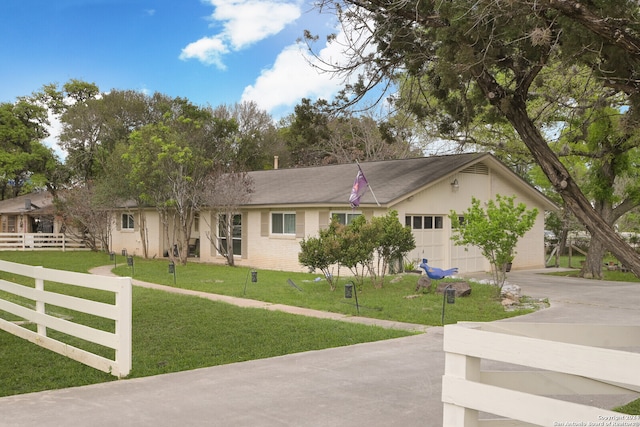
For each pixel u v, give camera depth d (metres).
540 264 25.11
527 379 3.73
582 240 32.47
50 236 33.88
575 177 23.39
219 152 34.94
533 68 7.83
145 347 7.85
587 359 2.75
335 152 39.91
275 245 21.66
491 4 6.88
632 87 7.31
